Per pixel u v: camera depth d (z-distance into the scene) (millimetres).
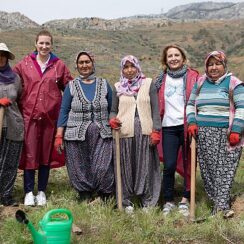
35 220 6203
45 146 7023
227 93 6379
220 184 6492
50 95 6887
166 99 6746
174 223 6352
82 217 6285
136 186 6699
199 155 6602
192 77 6695
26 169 6945
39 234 5145
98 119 6754
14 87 6652
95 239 5750
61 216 6305
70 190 7637
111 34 171125
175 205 7082
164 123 6789
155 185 6781
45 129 6984
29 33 133875
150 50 167500
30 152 6910
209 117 6422
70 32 149000
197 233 6000
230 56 150000
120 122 6582
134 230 6027
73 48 104625
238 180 8305
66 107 6805
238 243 5805
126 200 6754
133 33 195250
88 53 6746
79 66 6758
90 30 166125
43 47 6777
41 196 7039
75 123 6750
